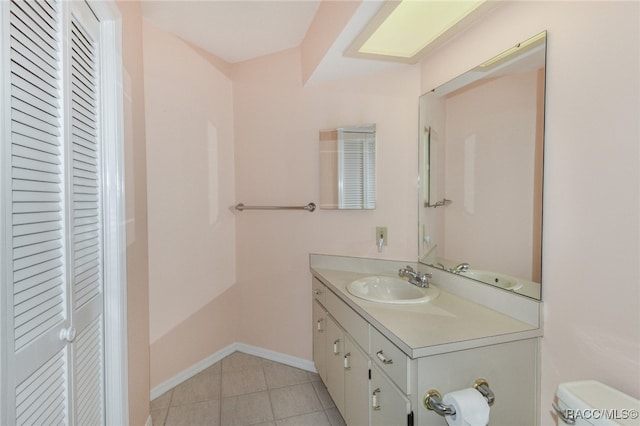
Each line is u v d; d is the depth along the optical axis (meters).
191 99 2.35
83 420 1.14
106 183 1.34
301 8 1.96
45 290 0.89
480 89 1.49
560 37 1.13
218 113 2.57
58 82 0.96
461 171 1.62
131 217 1.54
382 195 2.11
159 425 1.85
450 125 1.69
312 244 2.39
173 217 2.24
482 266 1.50
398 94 2.03
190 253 2.36
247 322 2.70
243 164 2.66
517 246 1.32
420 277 1.80
